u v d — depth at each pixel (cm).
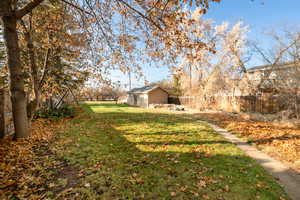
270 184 286
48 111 946
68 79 889
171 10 398
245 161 383
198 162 372
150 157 396
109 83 654
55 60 811
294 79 835
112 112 1419
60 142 489
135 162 364
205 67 1812
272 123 831
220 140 553
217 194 255
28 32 564
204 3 304
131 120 966
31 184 262
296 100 843
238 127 757
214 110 1499
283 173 330
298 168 351
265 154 436
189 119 1038
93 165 342
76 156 387
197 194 254
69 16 543
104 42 569
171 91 2723
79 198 234
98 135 600
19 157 361
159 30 456
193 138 574
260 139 563
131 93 2852
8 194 234
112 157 389
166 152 432
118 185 272
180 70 532
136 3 455
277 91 1086
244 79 1423
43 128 673
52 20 544
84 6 496
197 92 1845
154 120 973
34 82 602
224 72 1603
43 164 336
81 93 884
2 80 703
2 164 320
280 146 485
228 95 1484
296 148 457
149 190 262
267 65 1245
